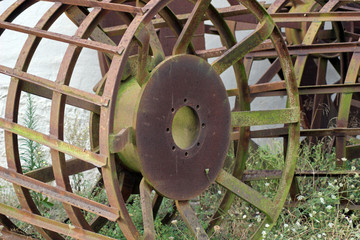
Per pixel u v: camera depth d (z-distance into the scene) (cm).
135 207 517
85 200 352
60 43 690
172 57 362
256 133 547
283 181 458
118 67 327
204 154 392
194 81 378
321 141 650
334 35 712
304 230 464
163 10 423
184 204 391
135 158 365
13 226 445
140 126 347
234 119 416
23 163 652
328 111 714
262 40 418
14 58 676
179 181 377
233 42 443
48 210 564
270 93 574
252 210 512
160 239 452
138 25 333
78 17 421
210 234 482
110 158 328
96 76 706
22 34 682
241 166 509
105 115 326
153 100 353
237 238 476
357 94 697
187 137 386
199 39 574
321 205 513
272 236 455
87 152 337
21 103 664
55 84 358
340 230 441
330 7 563
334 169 550
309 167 587
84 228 379
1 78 659
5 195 588
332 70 834
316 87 528
